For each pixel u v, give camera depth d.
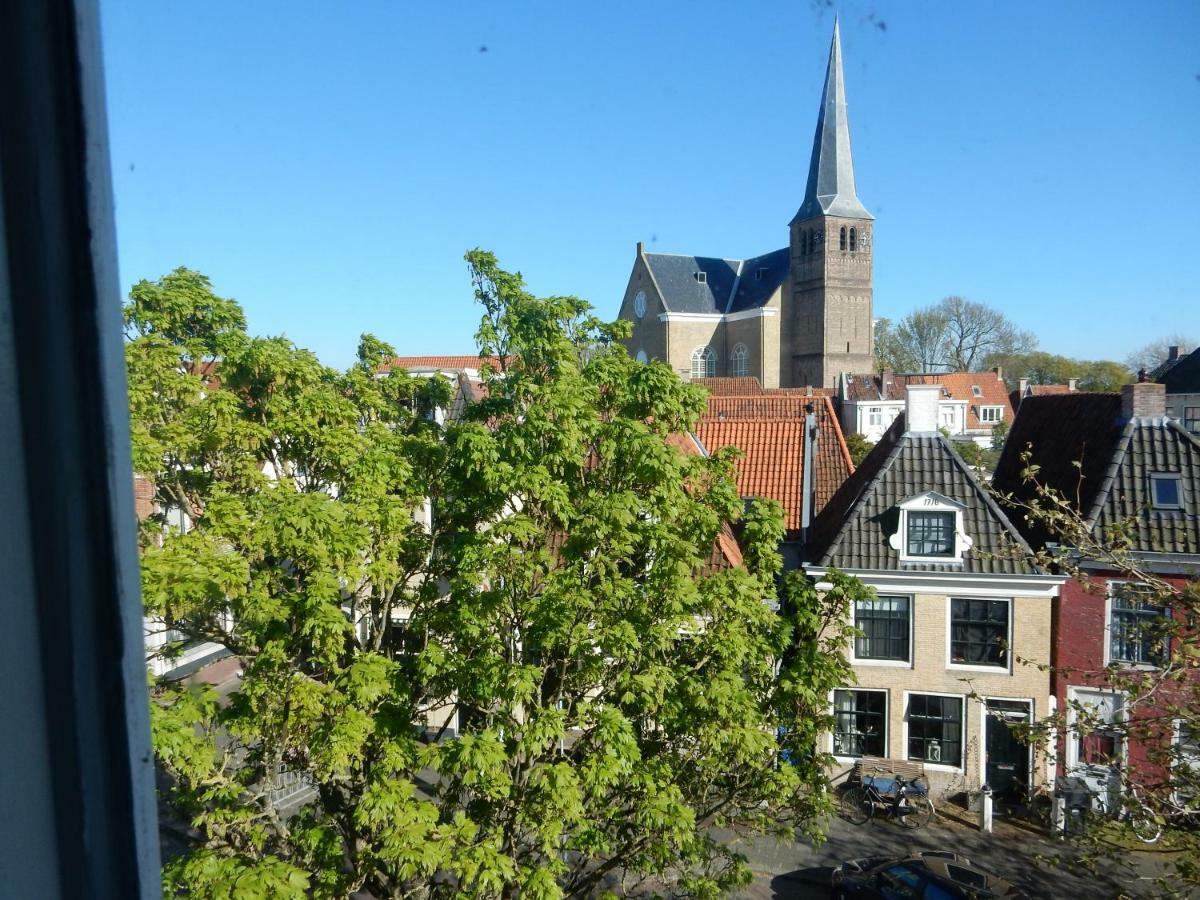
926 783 17.70
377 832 8.66
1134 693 9.45
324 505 7.91
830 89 73.50
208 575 7.23
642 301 80.88
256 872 6.98
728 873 10.41
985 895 13.84
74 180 1.02
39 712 1.05
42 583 1.04
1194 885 8.72
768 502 11.24
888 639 18.11
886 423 62.88
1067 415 20.98
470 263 10.56
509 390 10.47
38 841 1.06
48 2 0.99
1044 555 10.77
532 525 9.05
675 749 10.06
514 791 9.04
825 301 73.19
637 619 9.08
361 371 11.02
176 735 7.01
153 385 7.92
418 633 10.22
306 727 8.19
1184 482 17.25
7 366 1.00
